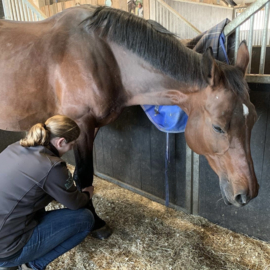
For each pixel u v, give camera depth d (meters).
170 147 1.85
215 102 1.05
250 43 1.37
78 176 1.48
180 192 1.92
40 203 1.06
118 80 1.35
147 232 1.70
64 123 1.04
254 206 1.58
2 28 1.41
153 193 2.11
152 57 1.22
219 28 1.36
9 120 1.43
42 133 1.01
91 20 1.29
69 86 1.28
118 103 1.41
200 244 1.58
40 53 1.30
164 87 1.26
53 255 1.21
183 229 1.73
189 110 1.24
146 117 1.92
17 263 1.06
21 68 1.32
